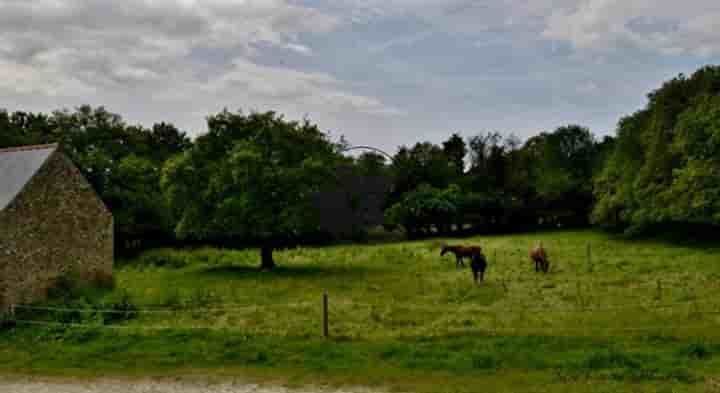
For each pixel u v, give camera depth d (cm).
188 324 1764
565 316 1736
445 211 6556
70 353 1484
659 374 1153
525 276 2738
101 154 4806
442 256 3762
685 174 4216
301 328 1673
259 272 3216
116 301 1934
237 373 1275
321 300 2184
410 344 1448
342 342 1493
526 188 7400
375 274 2989
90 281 2327
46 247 2142
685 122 4378
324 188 3625
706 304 1856
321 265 3516
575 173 7612
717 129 4047
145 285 2759
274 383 1203
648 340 1421
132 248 5038
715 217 4009
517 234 6762
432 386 1152
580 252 3938
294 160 3472
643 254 3697
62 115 5294
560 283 2464
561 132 7962
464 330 1573
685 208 4241
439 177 7825
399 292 2348
